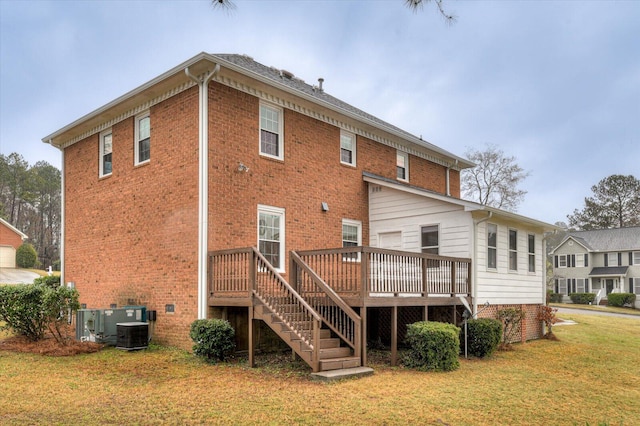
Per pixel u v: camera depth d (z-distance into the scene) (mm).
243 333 11438
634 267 44312
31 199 65125
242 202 11922
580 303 45000
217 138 11445
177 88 12016
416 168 18312
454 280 12836
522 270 16312
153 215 12523
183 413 6516
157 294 12227
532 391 8594
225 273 10688
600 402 8031
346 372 9000
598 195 58125
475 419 6699
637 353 14352
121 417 6285
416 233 14711
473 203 13273
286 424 6191
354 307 10328
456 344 10453
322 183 14266
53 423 5992
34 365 9492
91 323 11812
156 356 10602
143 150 13234
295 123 13578
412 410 6965
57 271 47250
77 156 15836
